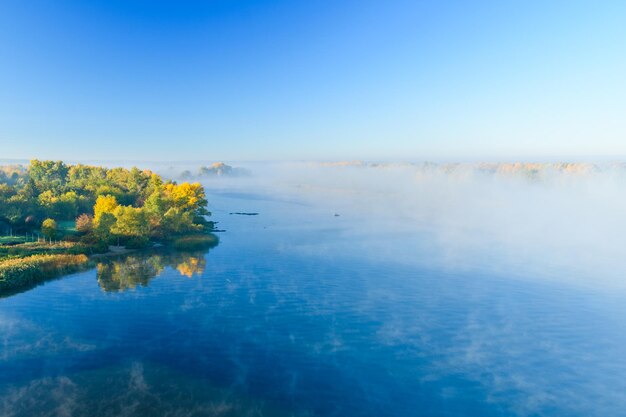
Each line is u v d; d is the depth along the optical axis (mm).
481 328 64812
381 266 100500
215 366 50750
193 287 80000
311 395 45562
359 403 44469
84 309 67062
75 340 56094
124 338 57250
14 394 43250
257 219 178750
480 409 44281
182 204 143625
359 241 131875
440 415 43031
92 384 45844
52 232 104188
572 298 80188
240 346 56125
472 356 55656
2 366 48750
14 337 56438
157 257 103062
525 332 63812
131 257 101750
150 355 52812
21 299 70750
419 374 50719
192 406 42531
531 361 54844
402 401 45125
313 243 126812
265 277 88375
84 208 154625
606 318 70062
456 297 79125
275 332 60844
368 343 58312
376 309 71500
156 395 44125
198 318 64875
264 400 44188
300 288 81562
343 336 60156
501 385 48938
